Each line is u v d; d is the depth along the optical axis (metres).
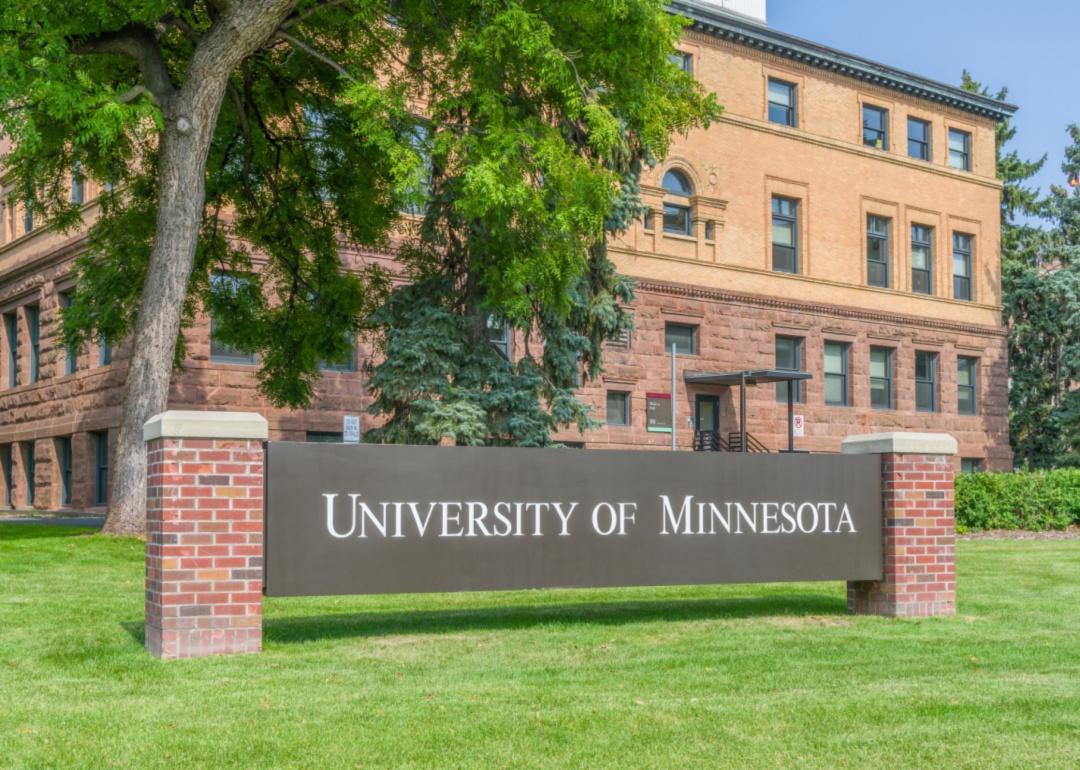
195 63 16.88
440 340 19.50
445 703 6.39
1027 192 51.62
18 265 33.34
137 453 16.38
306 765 5.16
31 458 33.94
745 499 9.73
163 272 16.81
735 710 6.24
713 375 34.69
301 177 23.09
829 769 5.14
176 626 7.78
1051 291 43.75
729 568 9.62
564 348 20.98
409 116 18.20
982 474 25.06
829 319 39.31
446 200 19.22
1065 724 5.97
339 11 19.14
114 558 13.74
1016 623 9.80
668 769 5.13
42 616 9.57
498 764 5.18
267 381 24.28
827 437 38.84
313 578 8.23
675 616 10.22
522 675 7.28
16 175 21.78
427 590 8.57
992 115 45.22
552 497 9.05
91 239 22.38
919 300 42.25
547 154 17.23
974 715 6.16
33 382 33.75
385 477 8.52
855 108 41.09
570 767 5.15
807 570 9.91
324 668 7.48
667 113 20.30
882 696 6.64
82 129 16.98
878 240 41.88
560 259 18.20
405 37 20.12
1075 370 42.50
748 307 37.22
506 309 18.53
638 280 34.03
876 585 10.35
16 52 14.73
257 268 28.09
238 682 6.98
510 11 16.58
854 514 10.15
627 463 9.34
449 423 18.88
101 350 29.89
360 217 23.02
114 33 17.50
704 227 36.75
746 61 38.19
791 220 39.44
